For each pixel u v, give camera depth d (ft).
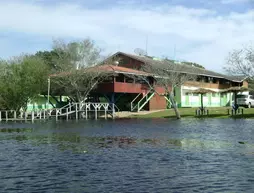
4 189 42.47
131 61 215.72
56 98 211.20
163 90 213.46
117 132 106.83
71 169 52.37
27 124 143.13
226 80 272.31
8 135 99.55
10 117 176.65
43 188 42.78
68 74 174.29
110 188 42.45
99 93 191.83
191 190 41.63
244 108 196.34
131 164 55.67
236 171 50.67
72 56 185.68
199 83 239.91
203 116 167.32
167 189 41.98
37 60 187.93
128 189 42.01
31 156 63.41
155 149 71.05
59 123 146.92
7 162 57.88
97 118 176.86
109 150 69.97
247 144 77.97
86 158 61.05
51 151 69.05
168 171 50.75
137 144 78.89
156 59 239.09
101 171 50.96
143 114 186.50
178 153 65.87
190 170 51.37
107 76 179.63
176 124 134.21
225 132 103.71
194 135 96.53
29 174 49.60
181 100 225.15
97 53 199.21
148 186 43.19
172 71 174.81
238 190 41.63
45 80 182.60
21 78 177.17
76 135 98.84
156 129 115.34
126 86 186.91
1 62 182.19
